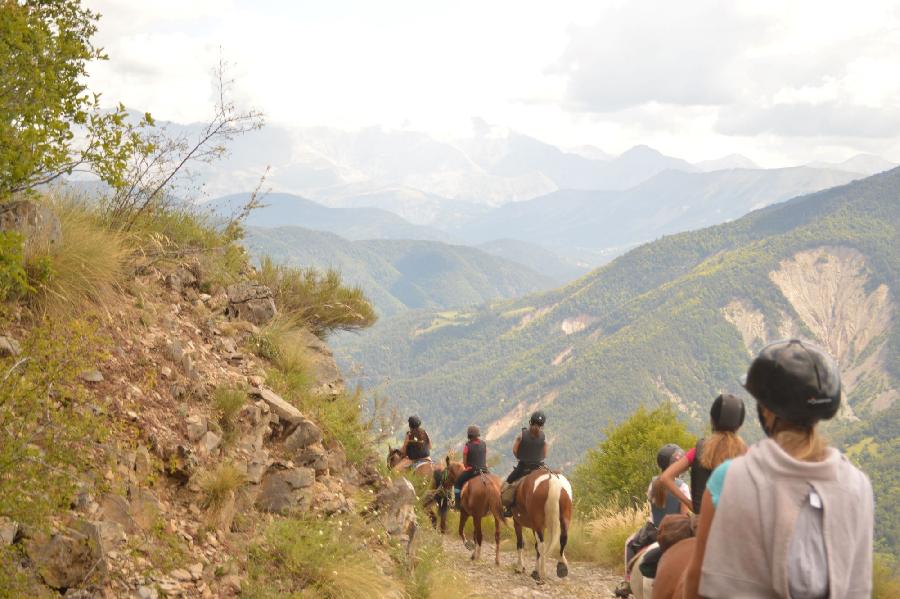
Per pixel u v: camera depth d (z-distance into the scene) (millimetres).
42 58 6520
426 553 9438
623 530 15297
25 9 6719
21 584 4320
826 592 2268
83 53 6895
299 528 7367
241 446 7703
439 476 15438
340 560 7277
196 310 9602
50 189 8117
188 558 5957
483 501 14008
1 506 4410
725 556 2389
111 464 5816
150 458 6398
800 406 2418
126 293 8500
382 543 8977
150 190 9406
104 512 5484
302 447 8672
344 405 10531
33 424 5172
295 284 12516
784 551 2273
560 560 12586
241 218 11750
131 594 5078
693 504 5422
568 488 12688
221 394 7824
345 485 9281
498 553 13977
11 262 5801
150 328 8133
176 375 7672
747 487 2385
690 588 2590
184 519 6363
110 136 6996
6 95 6211
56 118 6371
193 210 11156
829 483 2332
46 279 6738
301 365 10477
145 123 7324
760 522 2338
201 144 9227
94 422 5645
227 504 6781
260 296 11070
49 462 4945
